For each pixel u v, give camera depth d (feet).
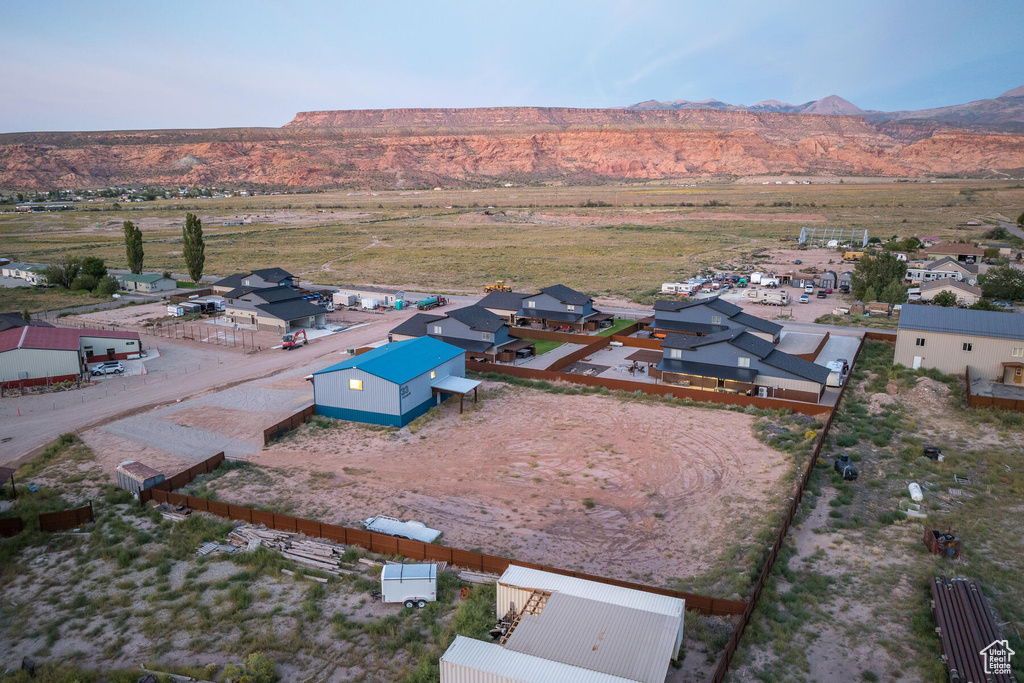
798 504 113.91
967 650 73.61
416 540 102.99
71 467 134.21
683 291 327.47
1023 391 170.50
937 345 185.26
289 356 219.41
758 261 437.17
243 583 92.02
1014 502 114.93
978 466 130.82
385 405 156.46
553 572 85.71
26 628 83.66
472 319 218.79
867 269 314.76
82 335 207.41
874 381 185.37
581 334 239.09
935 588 86.02
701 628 80.38
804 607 85.51
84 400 176.55
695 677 72.18
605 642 68.64
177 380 194.39
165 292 344.90
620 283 369.30
